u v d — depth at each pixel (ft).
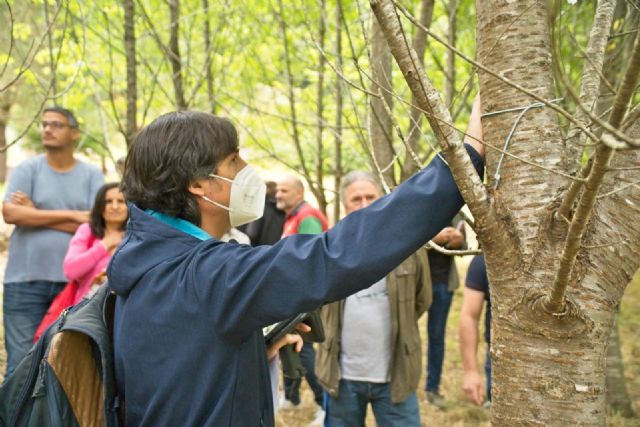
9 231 28.94
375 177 10.03
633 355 16.63
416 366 8.91
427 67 16.99
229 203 4.13
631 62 2.49
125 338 3.85
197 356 3.66
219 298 3.59
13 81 7.39
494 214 3.85
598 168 2.84
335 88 15.58
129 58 12.79
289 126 20.53
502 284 4.05
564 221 3.86
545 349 3.92
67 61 15.48
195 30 17.71
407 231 3.49
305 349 13.02
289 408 14.23
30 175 11.22
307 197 41.60
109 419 3.91
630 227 3.96
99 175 11.88
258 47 17.47
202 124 4.07
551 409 3.92
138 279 3.86
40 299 11.12
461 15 14.05
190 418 3.68
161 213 4.08
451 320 21.44
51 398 3.89
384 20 3.36
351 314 8.93
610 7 4.38
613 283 3.95
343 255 3.45
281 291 3.49
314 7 15.07
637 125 3.92
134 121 13.06
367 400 9.16
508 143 4.06
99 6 14.11
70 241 11.00
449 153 3.49
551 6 2.82
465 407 14.05
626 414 12.87
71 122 11.34
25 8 12.65
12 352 10.89
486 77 4.24
